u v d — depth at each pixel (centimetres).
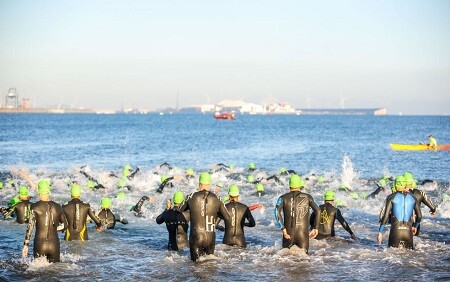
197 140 8250
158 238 1655
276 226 1883
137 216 2061
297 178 1414
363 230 1805
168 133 10694
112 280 1187
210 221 1336
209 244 1341
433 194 2741
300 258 1362
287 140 8338
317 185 3083
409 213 1437
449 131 12081
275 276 1215
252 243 1575
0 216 1986
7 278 1189
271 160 4969
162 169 3734
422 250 1447
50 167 4256
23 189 1870
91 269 1272
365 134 10562
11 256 1383
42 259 1291
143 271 1259
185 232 1510
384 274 1230
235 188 1522
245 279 1192
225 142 7769
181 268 1280
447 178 3588
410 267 1284
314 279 1192
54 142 7512
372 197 2559
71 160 4878
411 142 7831
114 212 2159
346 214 2148
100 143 7350
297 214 1393
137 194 2695
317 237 1609
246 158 5172
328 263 1324
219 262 1327
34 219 1288
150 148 6469
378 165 4484
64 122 18238
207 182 1352
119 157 5225
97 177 3384
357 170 4122
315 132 11469
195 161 4878
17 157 5116
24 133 10250
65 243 1542
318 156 5375
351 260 1352
